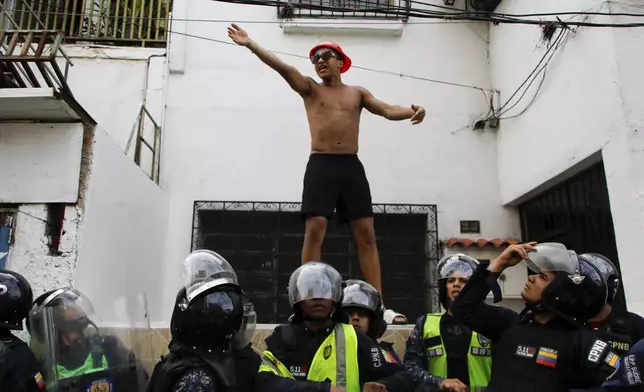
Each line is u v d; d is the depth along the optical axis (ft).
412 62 28.89
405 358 10.82
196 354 7.58
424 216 27.22
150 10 28.48
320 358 8.51
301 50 28.60
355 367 8.32
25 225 17.84
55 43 17.72
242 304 8.06
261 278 26.14
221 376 7.43
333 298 8.89
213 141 27.37
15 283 9.21
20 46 26.17
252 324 8.96
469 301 9.00
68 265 17.53
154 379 7.58
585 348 7.80
